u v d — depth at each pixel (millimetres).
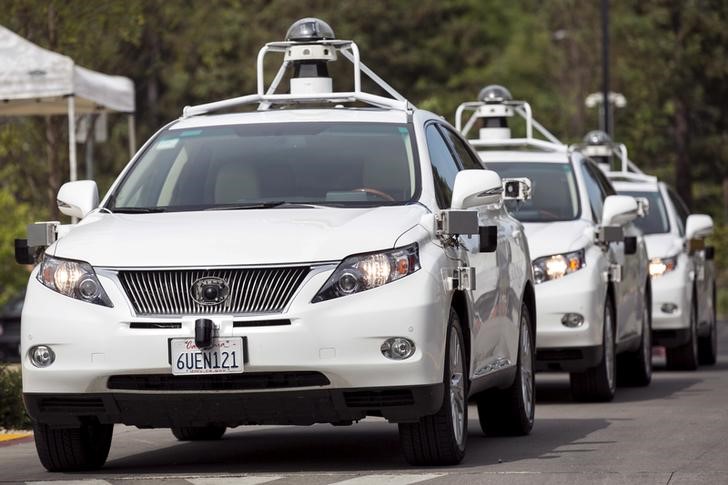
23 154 66750
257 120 23547
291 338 19500
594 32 144250
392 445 24062
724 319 97125
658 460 21406
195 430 25531
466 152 25469
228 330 19547
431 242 20547
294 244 19859
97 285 20094
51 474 21281
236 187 22344
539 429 26297
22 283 75062
